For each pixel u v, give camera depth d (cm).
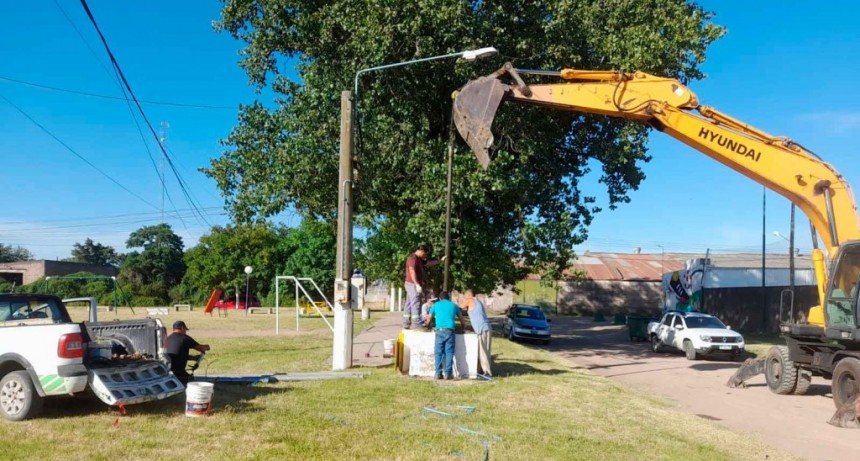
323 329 3048
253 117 2206
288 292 6219
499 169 1875
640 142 2122
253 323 3559
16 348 824
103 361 868
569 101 1241
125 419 829
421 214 1905
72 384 807
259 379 1172
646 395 1380
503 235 2223
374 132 1930
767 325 3800
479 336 1323
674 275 4434
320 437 776
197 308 5991
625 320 4638
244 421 840
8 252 9550
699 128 1238
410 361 1299
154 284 6719
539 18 1902
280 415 888
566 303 6128
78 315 3928
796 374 1458
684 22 1950
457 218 1992
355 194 2058
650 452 807
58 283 5562
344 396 1051
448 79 1936
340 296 1405
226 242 6125
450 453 738
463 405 1029
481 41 1838
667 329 2491
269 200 2161
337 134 1962
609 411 1070
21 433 749
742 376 1602
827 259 1297
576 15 1917
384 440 779
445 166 1841
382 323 3312
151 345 945
